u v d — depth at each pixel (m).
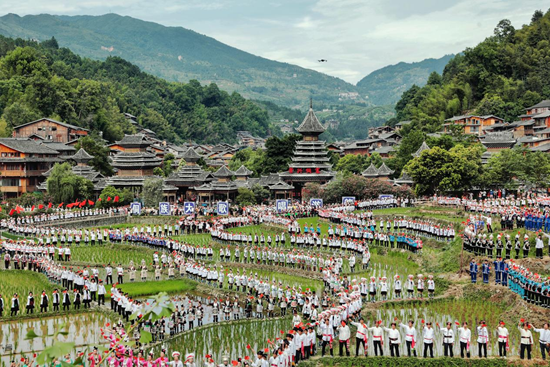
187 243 103.19
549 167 129.62
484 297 71.12
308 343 53.12
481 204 112.31
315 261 89.12
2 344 61.69
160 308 17.62
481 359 50.62
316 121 173.00
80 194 151.62
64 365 16.16
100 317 72.19
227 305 71.25
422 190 135.38
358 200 143.62
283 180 170.50
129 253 106.12
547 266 73.56
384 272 86.75
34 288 83.62
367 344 56.94
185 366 50.50
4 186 167.38
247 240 107.50
